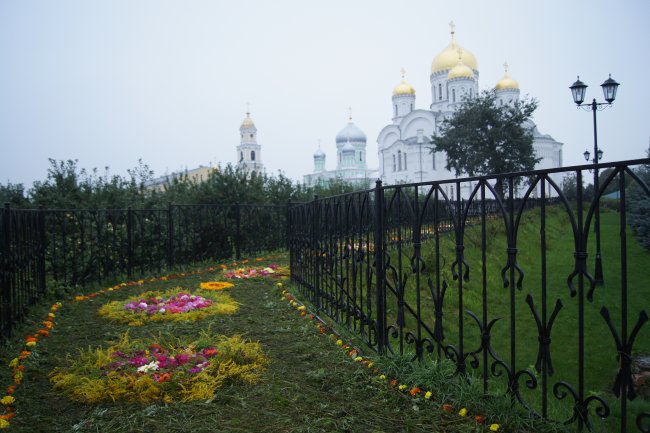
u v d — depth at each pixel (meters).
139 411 3.31
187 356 4.19
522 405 3.01
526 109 33.62
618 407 5.11
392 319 8.13
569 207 2.54
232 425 3.11
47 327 5.52
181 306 6.29
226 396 3.50
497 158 33.12
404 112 60.59
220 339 4.87
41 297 7.03
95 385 3.60
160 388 3.60
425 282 9.77
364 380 3.81
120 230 9.55
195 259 11.59
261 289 8.08
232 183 13.51
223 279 8.92
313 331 5.30
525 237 15.13
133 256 9.66
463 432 2.92
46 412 3.38
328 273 5.98
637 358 6.48
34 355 4.48
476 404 3.14
